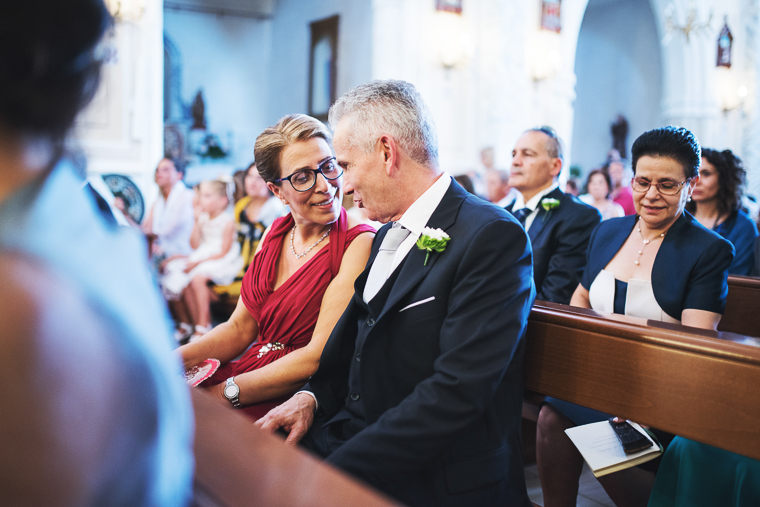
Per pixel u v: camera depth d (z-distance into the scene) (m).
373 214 1.59
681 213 2.07
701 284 1.91
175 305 5.39
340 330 1.70
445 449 1.36
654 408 1.26
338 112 1.57
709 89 11.27
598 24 14.19
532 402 2.30
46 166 0.41
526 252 1.42
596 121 14.38
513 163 3.10
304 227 2.01
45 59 0.39
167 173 5.54
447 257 1.44
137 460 0.35
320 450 1.56
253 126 13.07
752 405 1.11
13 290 0.31
